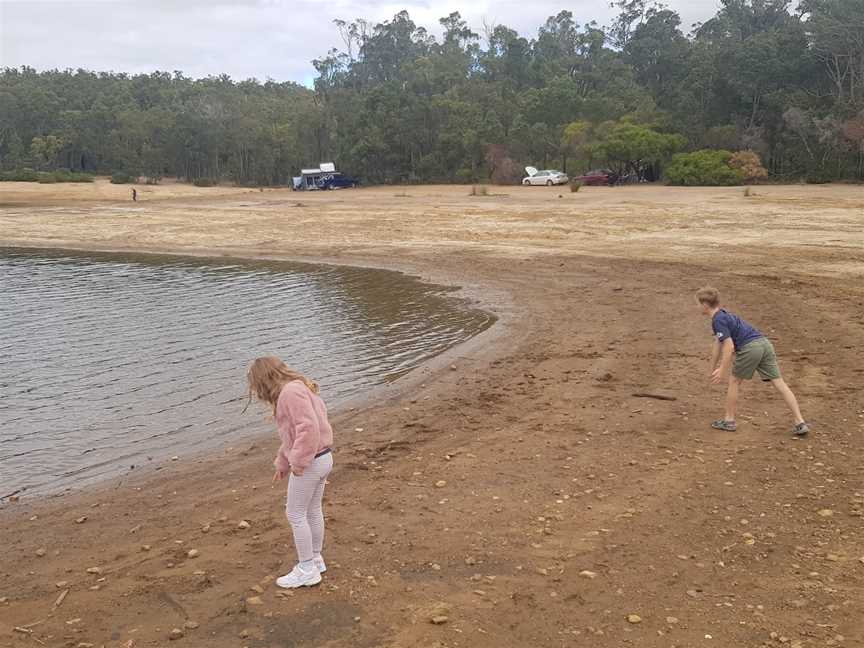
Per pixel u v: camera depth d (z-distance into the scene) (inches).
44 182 3533.5
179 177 4222.4
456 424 349.4
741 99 2667.3
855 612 169.8
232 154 4094.5
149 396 420.2
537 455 295.3
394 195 2143.2
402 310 674.8
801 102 2407.7
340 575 197.2
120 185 3230.8
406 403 393.1
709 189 1895.9
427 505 247.3
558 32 5147.6
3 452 335.9
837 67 2593.5
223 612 181.0
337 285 826.2
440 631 168.6
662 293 702.5
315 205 1817.2
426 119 3120.1
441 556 207.3
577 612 175.2
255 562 209.2
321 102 4387.3
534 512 237.1
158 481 293.9
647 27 4237.2
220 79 6210.6
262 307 697.6
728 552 202.7
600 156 2418.8
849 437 293.3
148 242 1283.2
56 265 1046.4
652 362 451.8
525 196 1855.3
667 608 175.3
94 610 186.2
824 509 226.7
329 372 466.9
